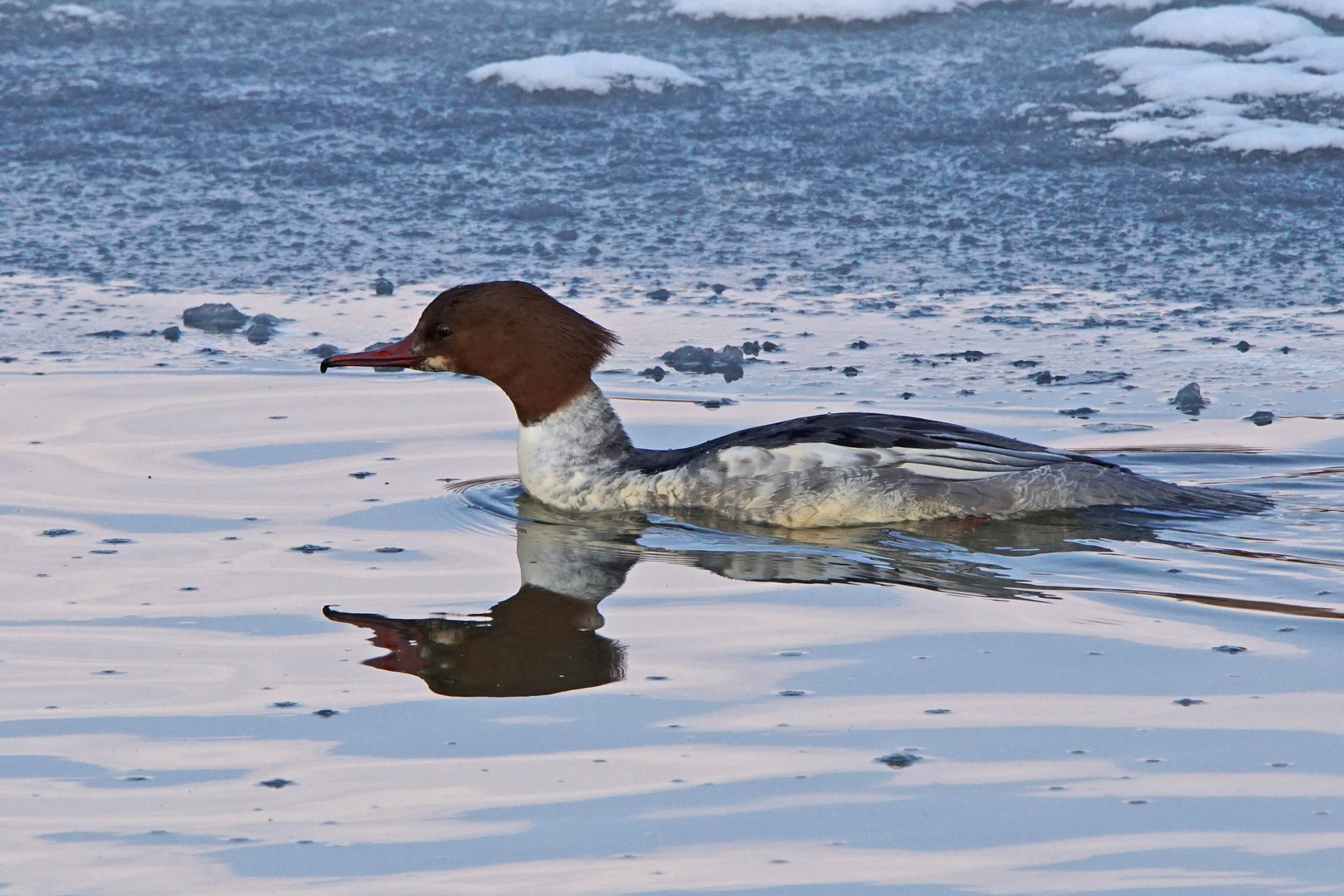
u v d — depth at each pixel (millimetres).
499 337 11195
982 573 9523
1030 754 6965
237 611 8766
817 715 7379
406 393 13562
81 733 7234
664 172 20984
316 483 11281
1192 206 19375
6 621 8578
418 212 19625
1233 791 6629
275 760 6973
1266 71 22438
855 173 20875
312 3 27859
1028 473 10703
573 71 23828
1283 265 17453
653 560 9867
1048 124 22047
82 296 16469
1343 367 14117
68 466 11445
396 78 24750
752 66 24875
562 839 6297
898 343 14992
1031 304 16266
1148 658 8062
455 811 6512
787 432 10930
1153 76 22797
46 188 20406
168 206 19781
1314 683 7711
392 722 7336
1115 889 5941
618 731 7227
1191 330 15336
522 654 8164
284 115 23172
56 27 26641
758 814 6477
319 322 15641
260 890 5988
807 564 9758
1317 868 6059
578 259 17844
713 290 16750
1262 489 11273
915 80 24000
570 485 11109
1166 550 9945
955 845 6238
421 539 10164
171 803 6598
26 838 6340
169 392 13438
